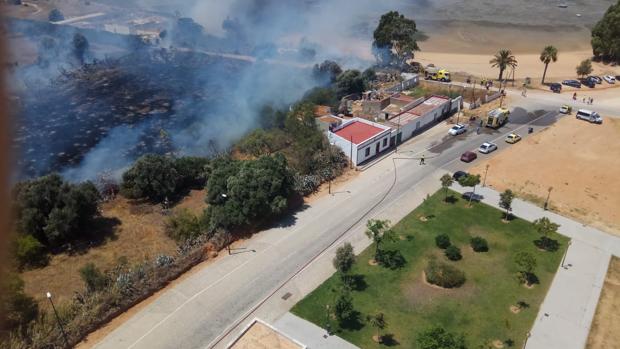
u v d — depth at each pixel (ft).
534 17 548.72
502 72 326.44
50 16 520.83
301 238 165.27
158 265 146.20
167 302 137.18
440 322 130.21
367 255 156.87
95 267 150.71
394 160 221.87
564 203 190.19
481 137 246.88
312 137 219.41
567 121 267.18
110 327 128.36
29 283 144.97
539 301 138.21
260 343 109.50
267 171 172.86
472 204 186.70
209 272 148.97
